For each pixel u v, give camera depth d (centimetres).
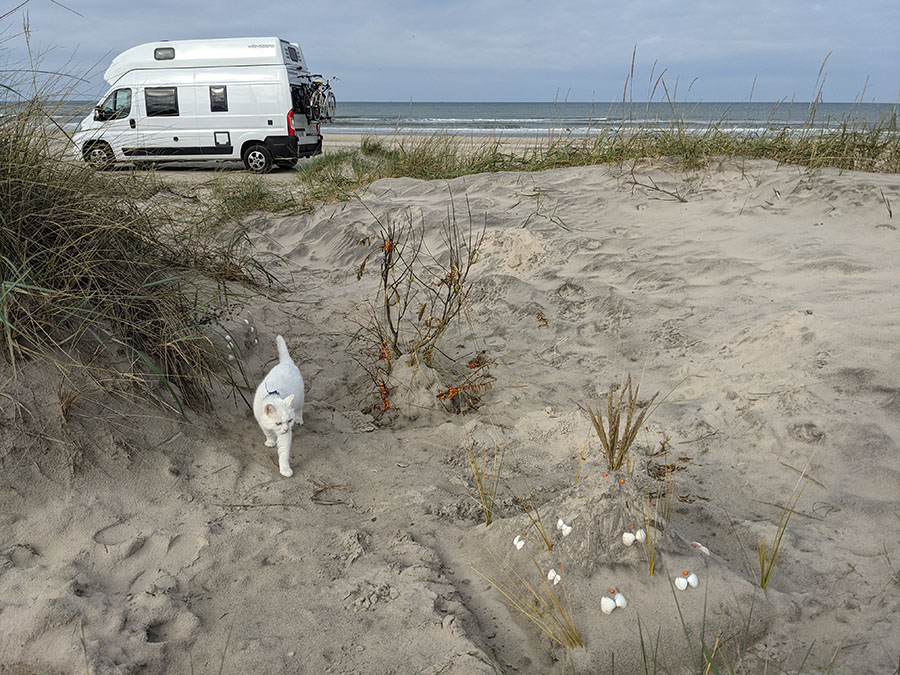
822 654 248
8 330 337
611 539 287
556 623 266
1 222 359
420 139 1270
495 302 618
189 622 263
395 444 411
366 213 881
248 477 359
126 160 482
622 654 253
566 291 616
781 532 307
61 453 329
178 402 373
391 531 322
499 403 462
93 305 387
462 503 346
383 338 526
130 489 332
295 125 1723
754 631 260
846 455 355
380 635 259
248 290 636
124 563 291
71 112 420
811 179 766
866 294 504
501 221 791
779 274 579
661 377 472
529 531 304
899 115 917
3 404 331
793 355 445
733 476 359
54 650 246
